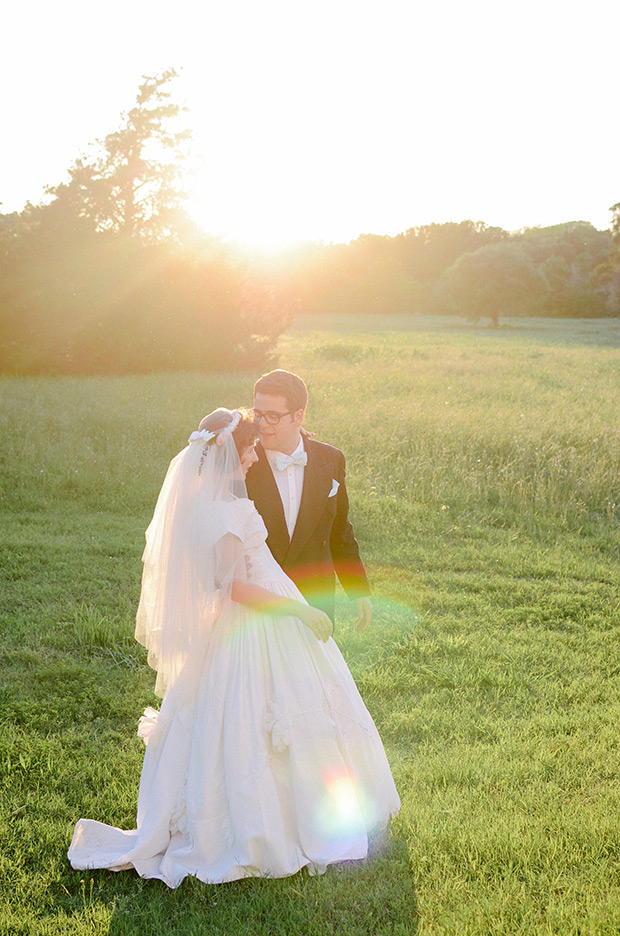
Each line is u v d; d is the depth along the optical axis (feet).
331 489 10.18
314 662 9.35
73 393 51.52
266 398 9.67
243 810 8.77
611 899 8.62
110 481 30.89
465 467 32.48
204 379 67.82
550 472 31.30
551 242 284.82
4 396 48.78
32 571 21.13
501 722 13.39
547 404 51.29
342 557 10.97
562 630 18.31
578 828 10.00
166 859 8.96
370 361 89.92
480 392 56.90
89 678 14.58
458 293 213.66
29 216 85.66
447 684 15.07
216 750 8.96
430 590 20.84
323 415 42.16
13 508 27.99
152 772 9.57
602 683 15.17
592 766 11.84
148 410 42.78
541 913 8.53
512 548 24.57
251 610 9.28
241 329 83.61
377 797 9.64
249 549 9.25
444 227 363.97
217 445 9.13
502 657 16.33
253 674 9.03
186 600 9.12
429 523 26.91
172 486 9.31
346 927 8.32
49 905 8.73
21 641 16.51
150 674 15.14
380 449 34.71
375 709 13.96
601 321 241.55
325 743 9.05
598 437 36.68
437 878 9.07
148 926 8.29
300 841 8.99
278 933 8.24
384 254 359.05
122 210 99.71
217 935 8.16
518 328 206.49
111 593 19.48
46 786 11.05
